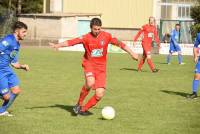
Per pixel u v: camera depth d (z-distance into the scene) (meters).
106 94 29.45
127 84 34.94
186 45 79.88
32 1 135.00
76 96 28.42
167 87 33.72
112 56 70.00
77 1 104.88
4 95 21.20
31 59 59.06
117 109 24.19
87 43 21.17
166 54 80.25
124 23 104.31
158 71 46.78
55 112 22.97
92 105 22.08
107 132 18.97
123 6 104.12
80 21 98.56
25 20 100.75
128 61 59.84
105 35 21.27
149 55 45.53
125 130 19.38
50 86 33.00
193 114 23.25
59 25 97.56
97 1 104.44
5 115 21.77
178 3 105.44
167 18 105.00
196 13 89.44
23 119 21.17
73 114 22.45
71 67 48.72
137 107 24.91
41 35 99.06
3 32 103.50
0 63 20.81
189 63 59.69
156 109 24.45
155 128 19.91
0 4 131.38
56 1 105.25
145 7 104.06
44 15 98.56
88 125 20.16
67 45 21.09
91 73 21.34
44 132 18.80
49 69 46.06
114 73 43.53
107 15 104.44
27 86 32.75
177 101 27.31
